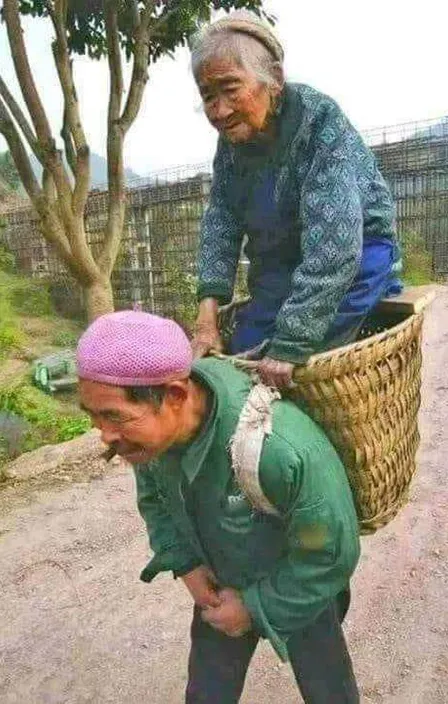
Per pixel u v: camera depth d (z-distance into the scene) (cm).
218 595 155
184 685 260
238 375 135
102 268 843
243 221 163
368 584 312
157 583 329
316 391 134
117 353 112
